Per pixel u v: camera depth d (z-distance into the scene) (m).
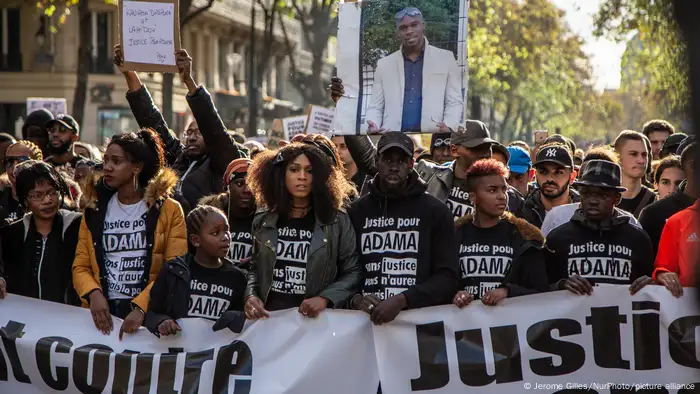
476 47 31.34
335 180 4.94
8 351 5.25
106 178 5.13
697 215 4.66
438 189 5.82
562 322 4.95
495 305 4.96
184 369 5.04
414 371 4.97
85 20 21.89
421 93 5.49
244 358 4.99
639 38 18.41
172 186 5.30
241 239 5.42
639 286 4.91
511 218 5.08
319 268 4.92
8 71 34.78
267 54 30.11
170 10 5.82
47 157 8.77
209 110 5.97
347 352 4.95
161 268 5.11
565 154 6.12
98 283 5.16
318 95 31.67
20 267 5.43
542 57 43.78
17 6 34.44
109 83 35.06
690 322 4.87
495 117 66.38
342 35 5.61
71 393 5.19
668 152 7.80
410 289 4.83
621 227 5.09
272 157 4.98
